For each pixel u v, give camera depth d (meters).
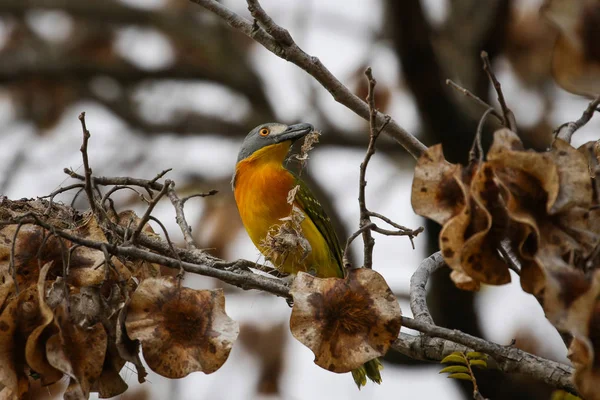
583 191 6.86
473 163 7.11
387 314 8.04
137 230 8.50
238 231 19.62
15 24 26.02
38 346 7.75
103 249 8.04
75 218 9.50
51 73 25.50
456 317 18.84
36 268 8.48
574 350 6.84
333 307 8.06
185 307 8.05
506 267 6.98
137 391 16.25
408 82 18.77
